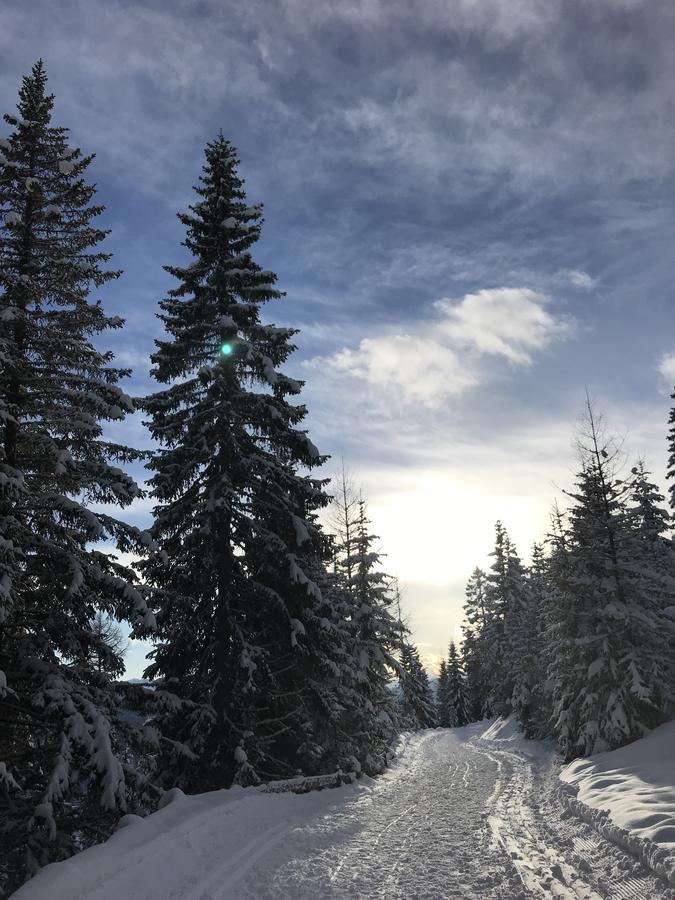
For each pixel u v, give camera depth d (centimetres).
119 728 1147
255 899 712
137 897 717
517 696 3719
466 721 8031
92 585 1114
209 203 1936
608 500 2378
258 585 1678
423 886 748
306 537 1694
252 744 1612
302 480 1816
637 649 2070
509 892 695
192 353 1819
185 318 1831
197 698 1592
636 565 2250
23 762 1065
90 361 1238
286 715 1719
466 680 8125
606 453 2395
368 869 848
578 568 2291
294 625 1661
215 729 1527
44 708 1013
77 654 1138
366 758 2397
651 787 1124
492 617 4969
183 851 896
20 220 1147
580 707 2169
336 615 2036
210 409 1702
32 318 1151
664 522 2859
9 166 1179
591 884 701
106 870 759
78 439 1149
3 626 1060
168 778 1538
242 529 1720
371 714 2358
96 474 1169
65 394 1134
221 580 1636
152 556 1180
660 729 1908
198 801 1215
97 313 1234
